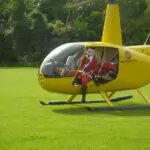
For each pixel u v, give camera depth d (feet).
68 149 24.68
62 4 196.24
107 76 43.21
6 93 60.85
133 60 44.32
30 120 35.35
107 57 44.04
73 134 29.14
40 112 40.37
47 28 177.06
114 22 44.34
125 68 43.83
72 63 41.50
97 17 181.06
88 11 185.47
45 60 42.42
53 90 41.86
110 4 44.39
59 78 41.11
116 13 44.47
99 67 43.34
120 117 36.91
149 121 34.78
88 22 182.19
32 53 177.99
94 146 25.44
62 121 34.76
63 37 178.09
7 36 177.27
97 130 30.68
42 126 32.32
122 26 180.24
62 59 41.60
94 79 42.27
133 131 30.27
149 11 181.06
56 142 26.55
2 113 39.75
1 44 177.37
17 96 56.54
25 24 176.14
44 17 179.11
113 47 43.16
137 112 40.22
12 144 25.95
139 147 25.14
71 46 42.39
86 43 42.70
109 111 40.86
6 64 174.91
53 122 34.24
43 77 41.52
